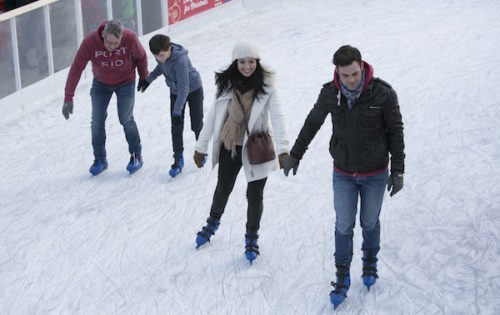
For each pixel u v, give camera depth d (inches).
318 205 236.7
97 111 258.8
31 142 308.7
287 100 335.0
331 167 265.0
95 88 256.4
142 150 290.2
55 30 363.3
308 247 211.6
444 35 417.1
